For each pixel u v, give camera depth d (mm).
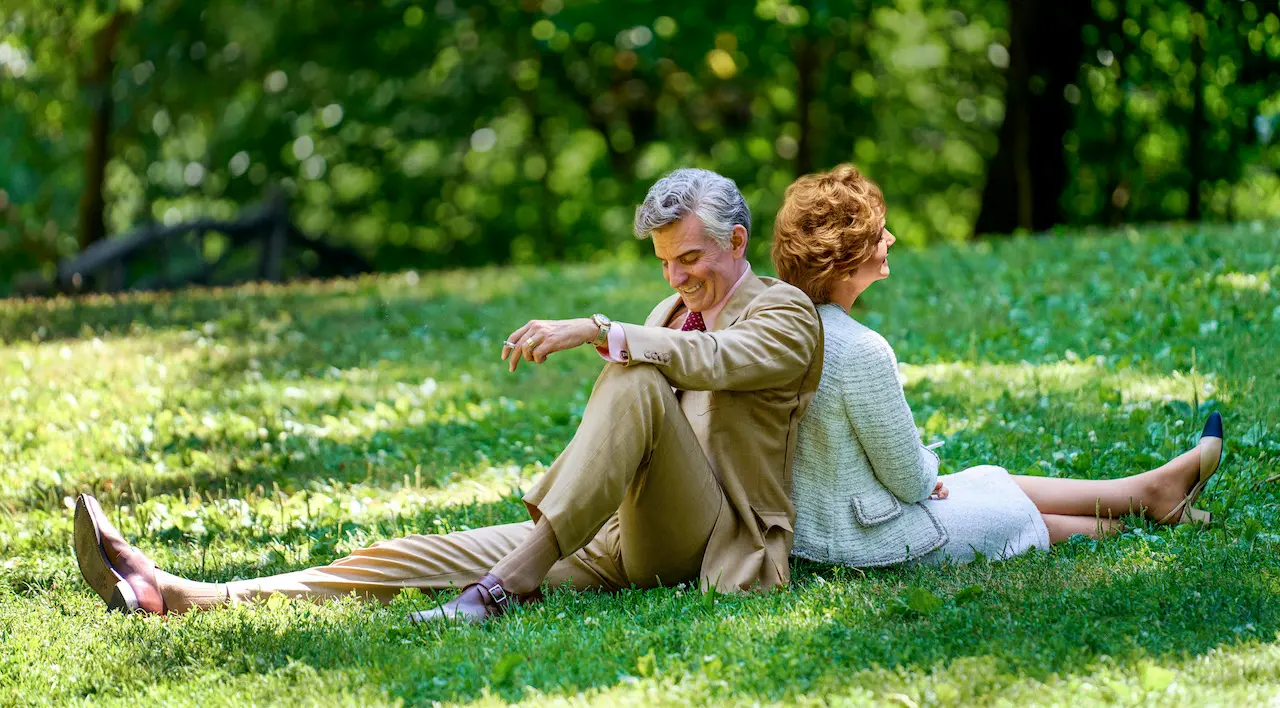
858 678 3844
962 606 4469
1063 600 4441
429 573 4961
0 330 12109
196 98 26406
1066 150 21328
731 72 24453
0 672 4320
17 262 30047
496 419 9109
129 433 8531
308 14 25859
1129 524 5402
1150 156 22891
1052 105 20312
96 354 11102
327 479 7570
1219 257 11953
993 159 21156
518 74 27203
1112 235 14555
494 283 15875
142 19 25078
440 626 4523
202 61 25891
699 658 4059
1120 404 7855
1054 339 10000
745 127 28828
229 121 27859
